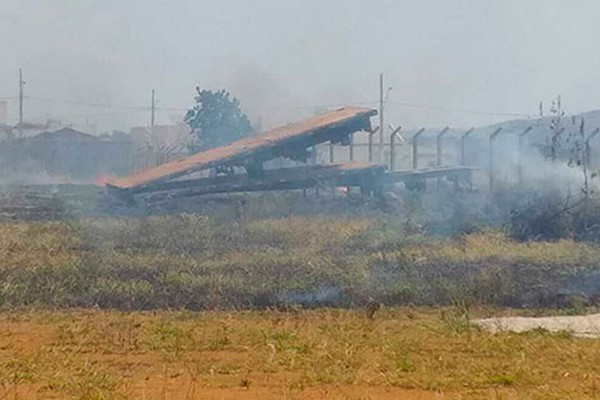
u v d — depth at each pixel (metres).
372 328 45.75
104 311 51.72
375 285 56.72
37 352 38.91
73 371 34.56
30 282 55.12
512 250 68.69
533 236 77.56
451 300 54.72
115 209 94.38
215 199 96.75
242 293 54.50
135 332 44.34
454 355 38.78
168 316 49.94
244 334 43.28
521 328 46.59
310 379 33.59
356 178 100.56
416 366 36.09
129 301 53.69
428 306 54.31
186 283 55.56
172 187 96.81
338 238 72.88
